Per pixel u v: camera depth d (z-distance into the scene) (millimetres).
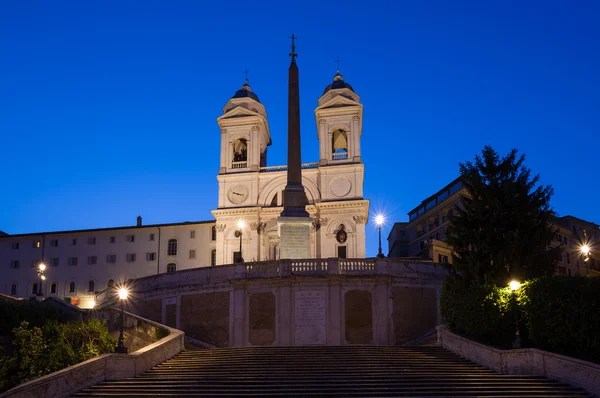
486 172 32469
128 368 26453
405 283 39281
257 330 38031
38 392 23016
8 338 29922
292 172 54406
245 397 22500
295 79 56781
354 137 75750
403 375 24969
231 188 76375
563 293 25766
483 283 30516
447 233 33094
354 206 72812
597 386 22703
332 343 37281
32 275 79312
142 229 78875
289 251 51750
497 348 26609
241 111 78500
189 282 41406
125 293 28906
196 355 29938
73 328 30734
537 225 30906
